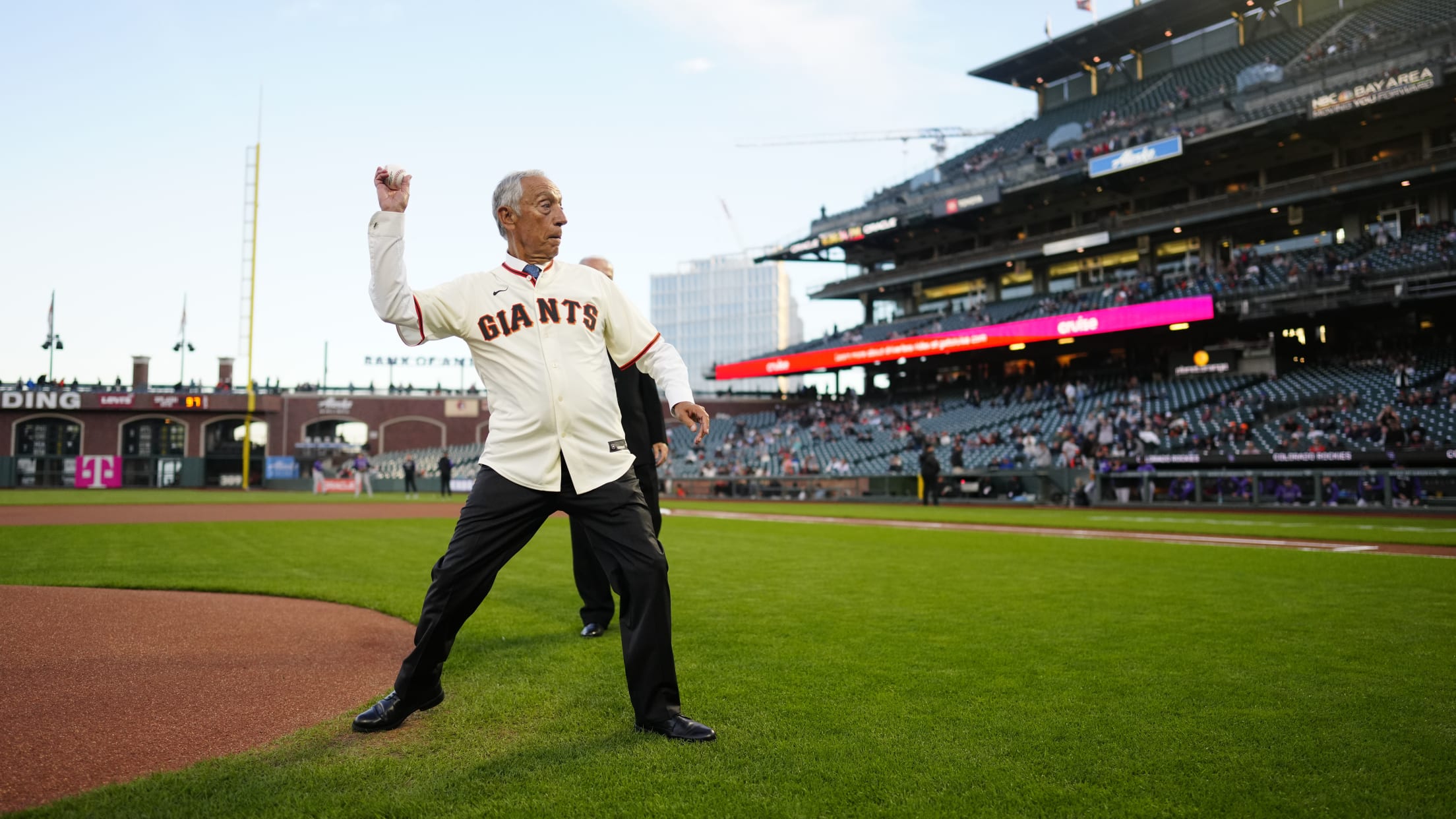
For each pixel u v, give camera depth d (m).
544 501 3.12
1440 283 25.81
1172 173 34.75
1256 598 6.19
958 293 45.09
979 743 2.89
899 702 3.39
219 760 2.73
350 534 12.90
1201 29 41.53
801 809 2.33
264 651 4.45
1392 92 26.95
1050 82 47.88
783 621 5.27
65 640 4.61
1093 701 3.39
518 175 3.20
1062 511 22.44
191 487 50.28
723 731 3.03
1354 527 14.60
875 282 46.00
